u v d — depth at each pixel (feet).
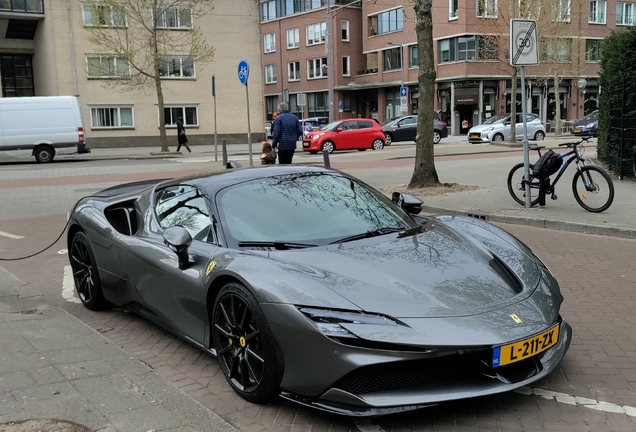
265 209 12.98
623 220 25.64
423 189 37.68
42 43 108.58
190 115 116.88
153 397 10.75
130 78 95.71
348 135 86.02
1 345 13.41
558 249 22.75
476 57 141.90
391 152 79.25
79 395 10.82
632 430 9.74
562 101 158.61
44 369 12.02
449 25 144.46
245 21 119.55
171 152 91.61
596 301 16.63
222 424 9.73
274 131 39.86
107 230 15.81
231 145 117.91
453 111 147.74
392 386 9.62
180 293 12.70
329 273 10.61
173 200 14.61
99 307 17.12
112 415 10.02
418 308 9.78
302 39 190.39
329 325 9.48
